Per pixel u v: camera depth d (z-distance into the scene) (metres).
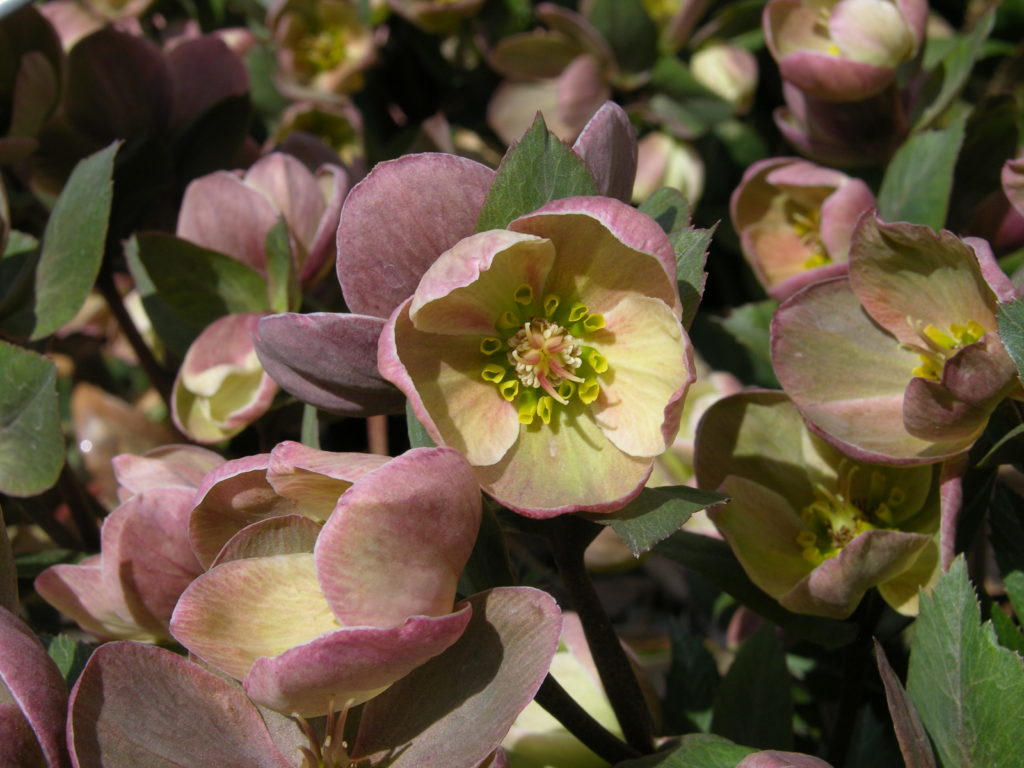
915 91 0.50
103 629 0.37
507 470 0.30
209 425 0.42
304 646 0.26
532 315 0.31
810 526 0.36
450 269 0.28
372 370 0.31
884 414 0.35
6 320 0.41
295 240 0.45
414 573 0.27
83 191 0.41
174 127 0.51
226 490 0.30
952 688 0.31
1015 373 0.31
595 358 0.31
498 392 0.31
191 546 0.32
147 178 0.49
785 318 0.35
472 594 0.31
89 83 0.50
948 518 0.33
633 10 0.64
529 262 0.30
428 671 0.29
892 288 0.35
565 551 0.32
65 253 0.41
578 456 0.31
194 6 0.65
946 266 0.34
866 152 0.49
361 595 0.27
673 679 0.42
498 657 0.29
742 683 0.38
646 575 0.72
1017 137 0.45
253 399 0.42
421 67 0.74
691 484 0.47
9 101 0.48
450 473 0.28
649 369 0.31
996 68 0.69
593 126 0.31
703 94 0.65
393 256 0.30
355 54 0.67
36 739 0.28
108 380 0.66
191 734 0.29
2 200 0.42
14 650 0.28
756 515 0.36
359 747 0.29
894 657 0.40
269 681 0.27
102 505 0.56
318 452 0.28
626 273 0.31
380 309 0.31
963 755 0.31
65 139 0.51
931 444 0.34
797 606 0.34
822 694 0.43
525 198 0.30
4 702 0.29
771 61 0.70
